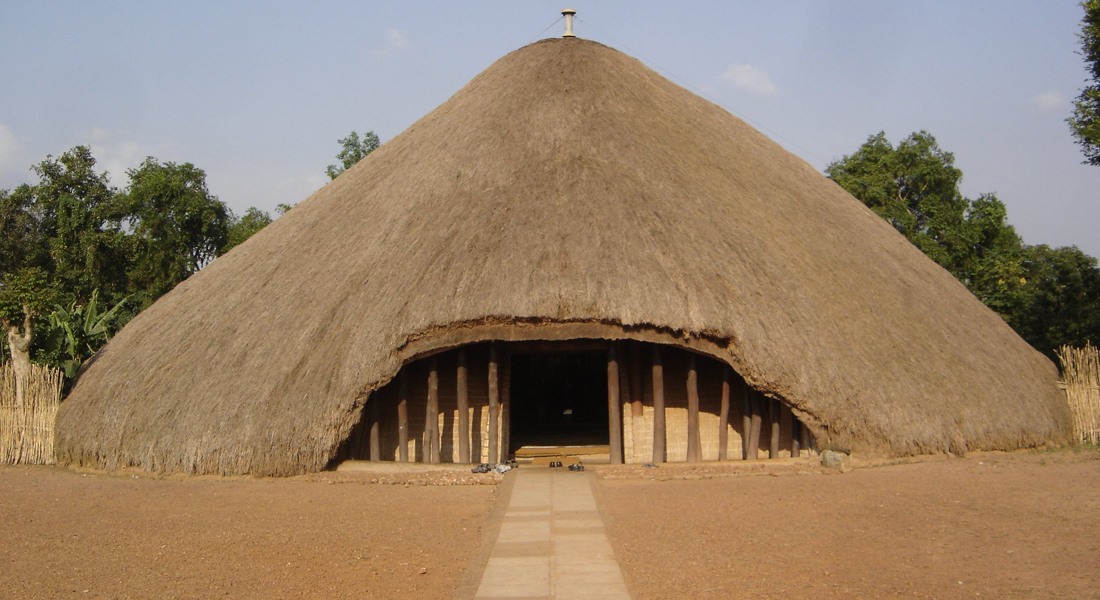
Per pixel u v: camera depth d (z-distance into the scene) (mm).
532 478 14297
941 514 11266
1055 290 31266
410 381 16906
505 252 15797
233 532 10922
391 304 15562
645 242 16094
